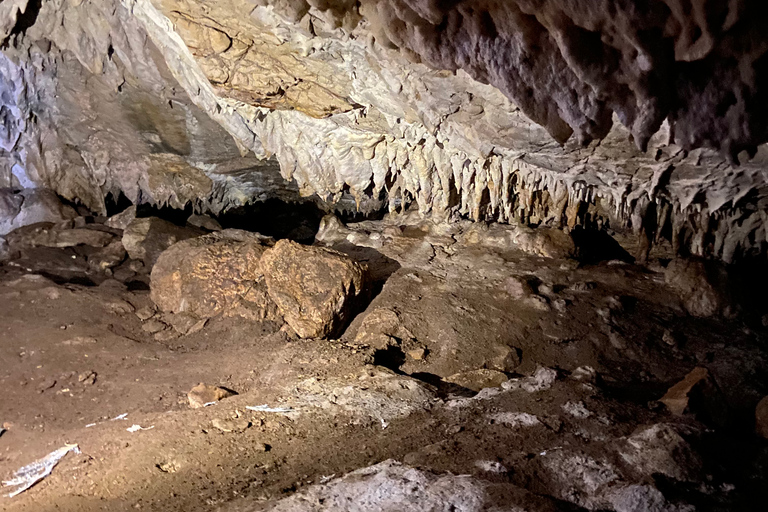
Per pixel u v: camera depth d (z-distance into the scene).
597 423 4.16
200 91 7.26
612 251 8.08
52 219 9.13
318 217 10.79
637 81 2.95
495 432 4.12
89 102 8.58
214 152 9.16
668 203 6.96
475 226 8.29
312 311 6.55
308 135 7.40
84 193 9.75
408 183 8.14
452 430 4.27
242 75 5.96
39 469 4.20
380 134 7.08
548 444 3.88
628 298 6.89
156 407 5.27
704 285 6.68
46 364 6.01
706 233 6.99
